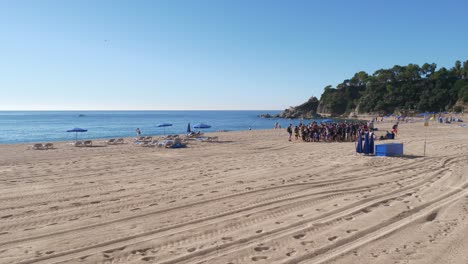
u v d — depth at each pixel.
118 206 9.65
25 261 6.11
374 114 129.00
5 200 10.35
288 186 12.05
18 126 82.31
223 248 6.63
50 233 7.51
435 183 12.40
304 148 24.80
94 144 29.39
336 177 13.64
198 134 35.31
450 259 6.05
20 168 16.33
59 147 26.86
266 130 48.91
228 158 19.59
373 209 9.23
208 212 9.01
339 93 152.50
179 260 6.12
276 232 7.48
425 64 137.88
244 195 10.79
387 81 141.00
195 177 13.81
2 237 7.29
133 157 20.34
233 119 136.00
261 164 17.08
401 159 18.22
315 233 7.41
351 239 7.07
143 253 6.44
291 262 6.01
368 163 17.00
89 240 7.09
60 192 11.36
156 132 59.12
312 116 139.25
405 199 10.24
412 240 6.97
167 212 9.05
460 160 17.78
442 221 8.12
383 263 5.93
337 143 28.33
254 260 6.09
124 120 125.88
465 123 61.00
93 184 12.60
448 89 125.12
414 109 125.06
